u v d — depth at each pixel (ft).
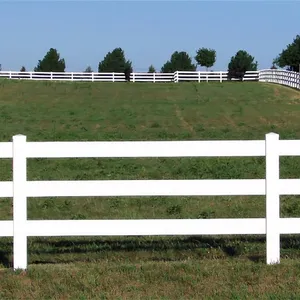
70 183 25.94
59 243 32.14
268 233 26.21
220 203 43.39
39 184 25.77
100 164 64.18
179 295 22.89
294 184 26.09
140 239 32.96
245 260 27.40
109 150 25.95
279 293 22.85
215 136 94.73
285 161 64.85
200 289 23.45
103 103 138.72
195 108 129.70
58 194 25.88
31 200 44.70
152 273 25.14
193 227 26.23
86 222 26.11
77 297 22.79
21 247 25.82
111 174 57.67
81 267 26.37
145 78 211.20
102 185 26.00
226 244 31.24
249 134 96.78
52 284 24.06
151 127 106.42
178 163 64.54
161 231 26.22
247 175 56.44
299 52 233.76
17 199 25.73
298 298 22.33
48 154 25.75
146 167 62.28
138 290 23.43
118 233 26.20
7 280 24.45
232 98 146.00
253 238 32.83
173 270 25.59
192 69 268.82
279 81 180.65
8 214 40.81
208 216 38.99
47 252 30.07
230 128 105.09
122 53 257.75
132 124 109.29
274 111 125.80
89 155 25.93
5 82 174.50
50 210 41.60
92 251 30.30
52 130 101.40
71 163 64.85
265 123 111.04
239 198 45.16
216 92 157.38
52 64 257.14
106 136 94.22
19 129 102.32
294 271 25.21
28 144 25.70
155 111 125.59
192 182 26.13
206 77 209.67
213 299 22.44
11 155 25.72
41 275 25.02
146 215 39.81
